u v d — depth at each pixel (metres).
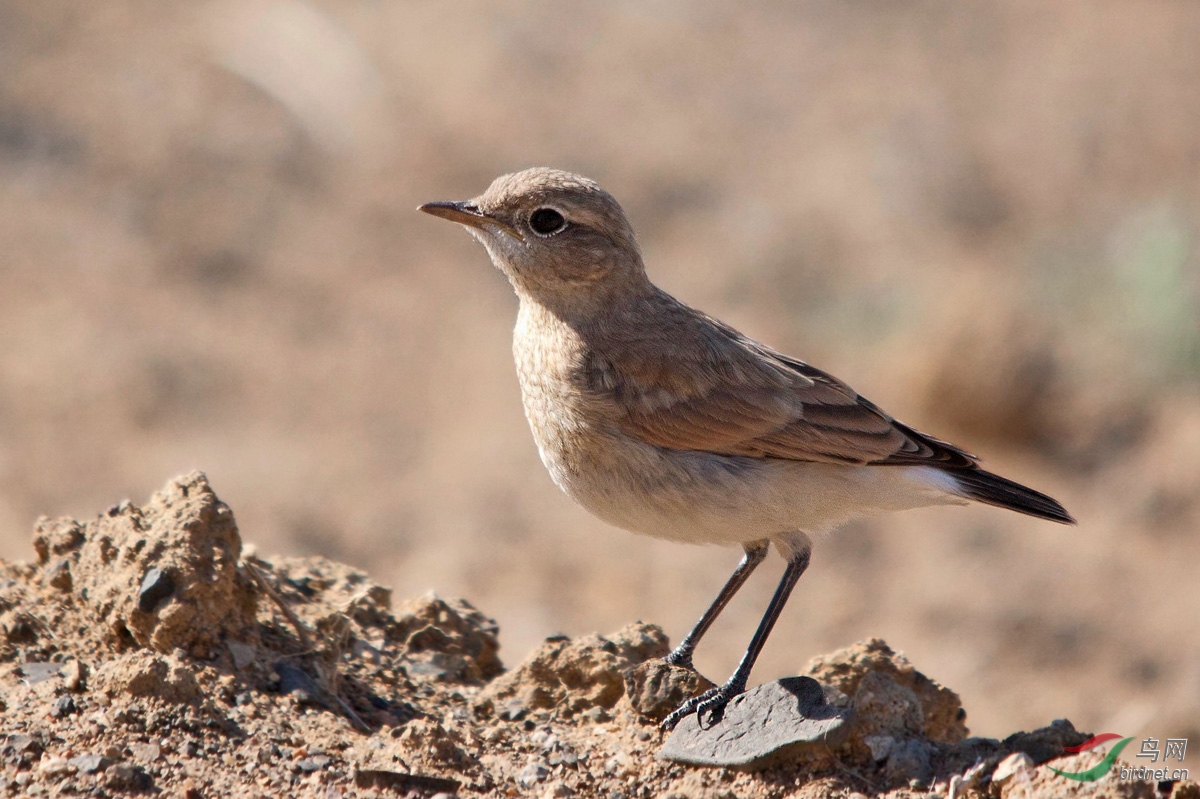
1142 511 18.12
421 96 26.41
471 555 16.11
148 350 19.41
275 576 8.48
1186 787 6.21
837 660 7.70
